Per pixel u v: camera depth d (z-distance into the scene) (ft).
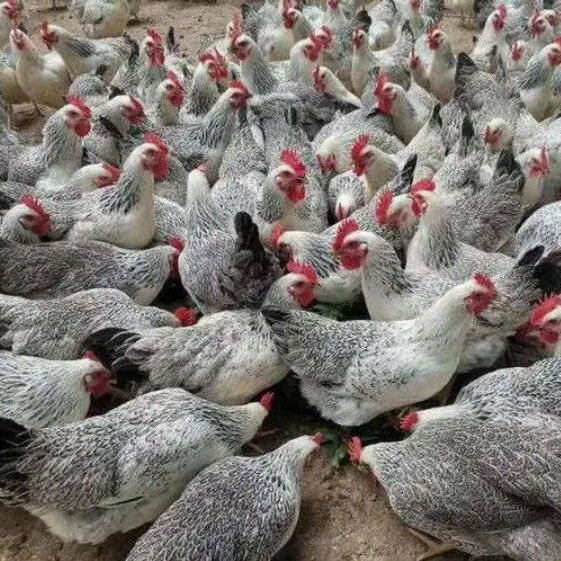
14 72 7.42
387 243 4.08
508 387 3.56
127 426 3.41
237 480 3.30
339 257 4.12
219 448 3.51
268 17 8.64
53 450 3.25
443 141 5.77
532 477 3.01
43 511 3.32
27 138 7.34
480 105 6.23
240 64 7.11
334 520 3.67
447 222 4.32
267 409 3.78
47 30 7.36
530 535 3.03
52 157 5.78
